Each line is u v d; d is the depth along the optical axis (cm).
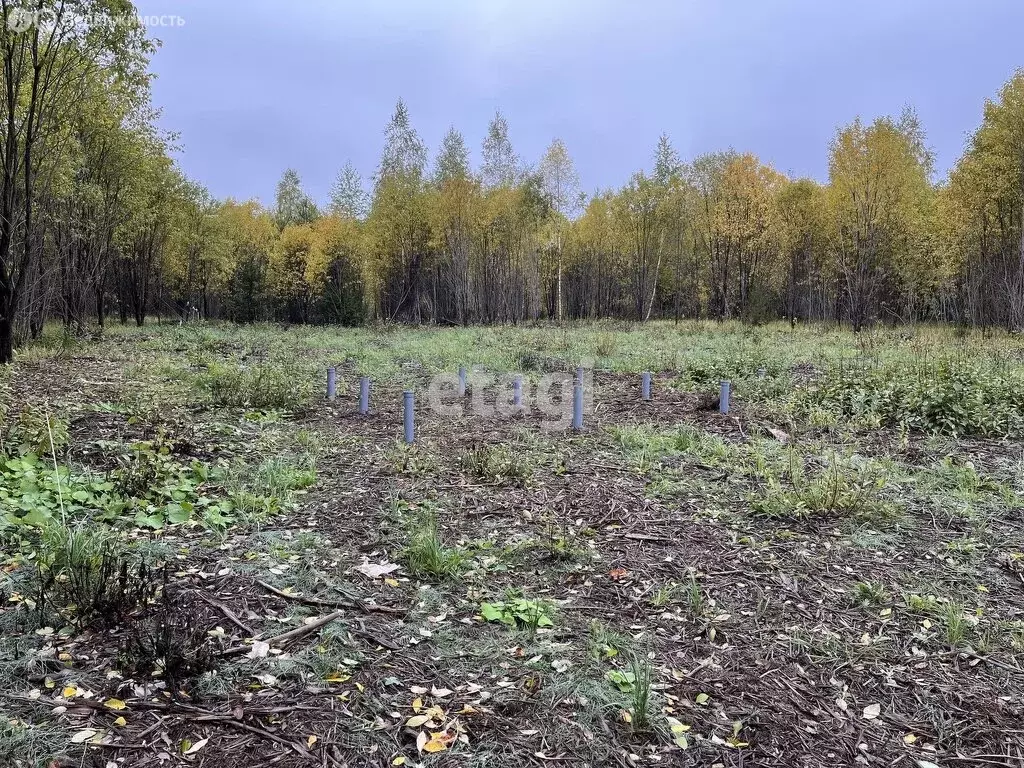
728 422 856
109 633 309
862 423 820
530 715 270
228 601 346
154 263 3136
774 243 3306
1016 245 2262
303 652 303
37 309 1695
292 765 236
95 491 487
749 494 540
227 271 3506
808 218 3167
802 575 409
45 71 1380
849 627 349
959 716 280
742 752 255
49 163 1498
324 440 727
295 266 3481
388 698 277
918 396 853
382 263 3556
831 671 310
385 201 3419
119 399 859
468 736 256
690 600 367
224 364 1245
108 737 243
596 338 1955
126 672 279
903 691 296
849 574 411
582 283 4312
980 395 836
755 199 2931
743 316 3017
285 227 4041
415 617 345
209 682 275
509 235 3478
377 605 353
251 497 499
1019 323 2147
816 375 1169
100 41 1333
